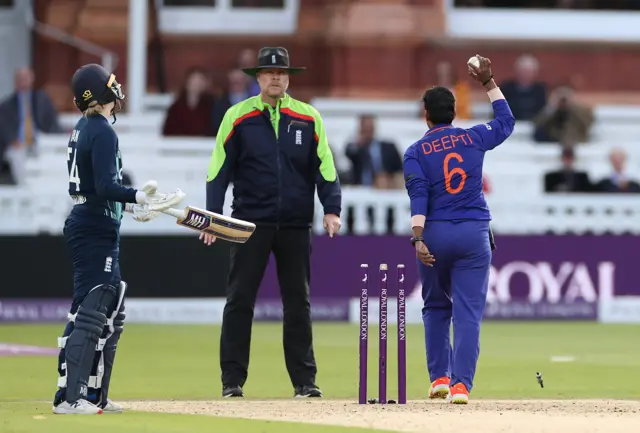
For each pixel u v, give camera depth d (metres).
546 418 30.67
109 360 32.53
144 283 71.69
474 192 35.34
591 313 74.31
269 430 28.72
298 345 39.25
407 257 72.50
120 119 80.88
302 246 39.19
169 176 78.81
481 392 41.41
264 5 89.81
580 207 77.00
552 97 82.81
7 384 42.97
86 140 31.45
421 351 56.22
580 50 91.19
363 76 87.38
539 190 80.50
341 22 87.06
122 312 32.41
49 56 89.06
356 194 74.88
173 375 46.84
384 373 34.75
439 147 35.34
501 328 69.62
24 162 78.31
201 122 79.88
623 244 74.38
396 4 87.38
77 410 31.75
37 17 88.75
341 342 61.00
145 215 31.41
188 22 89.69
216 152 38.75
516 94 83.50
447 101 35.78
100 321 31.70
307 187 39.16
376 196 74.88
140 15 80.81
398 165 76.25
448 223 35.16
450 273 35.56
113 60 88.38
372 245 72.56
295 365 39.22
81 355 31.64
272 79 38.34
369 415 31.30
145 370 48.56
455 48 89.25
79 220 31.66
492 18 89.62
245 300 39.22
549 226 76.94
